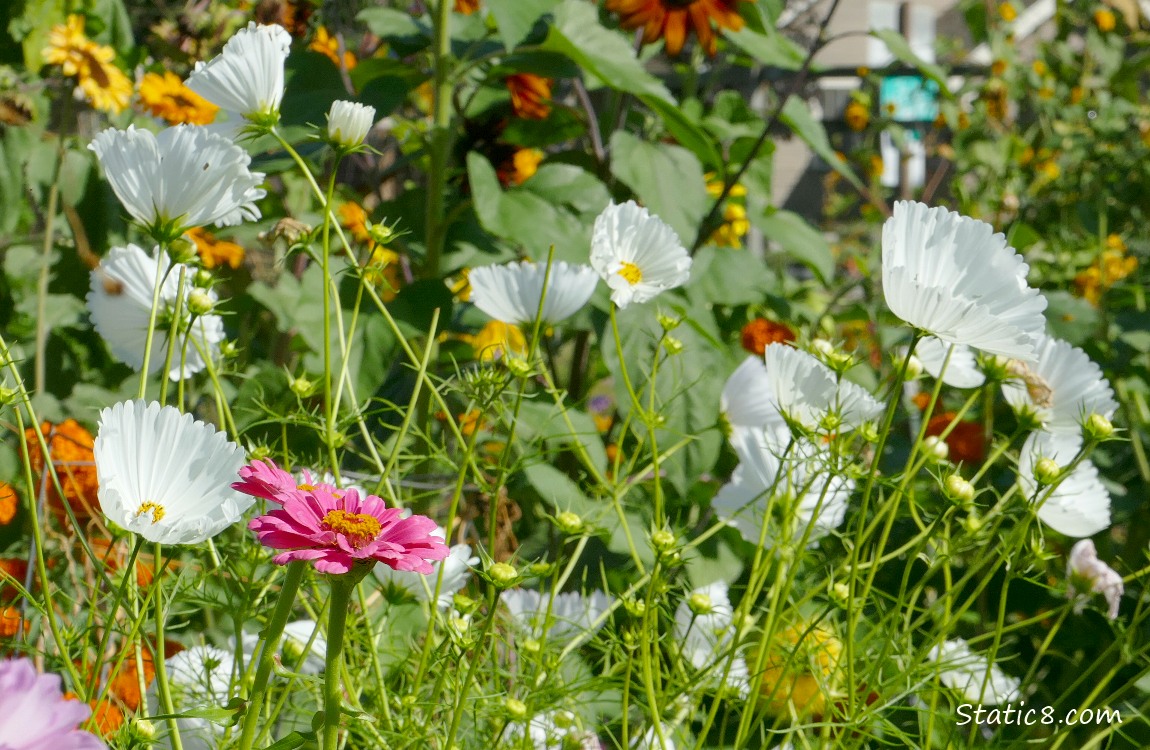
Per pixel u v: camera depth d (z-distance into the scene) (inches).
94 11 82.8
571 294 51.5
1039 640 70.1
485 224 75.3
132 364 45.4
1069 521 47.4
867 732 41.2
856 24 423.8
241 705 29.1
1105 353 102.7
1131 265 140.1
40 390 63.2
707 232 91.9
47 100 81.1
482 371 46.1
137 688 47.0
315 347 68.2
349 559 28.0
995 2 189.3
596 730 51.7
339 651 29.0
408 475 65.0
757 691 40.9
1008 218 158.9
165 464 31.6
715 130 98.4
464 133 93.1
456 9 101.0
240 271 90.2
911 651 46.5
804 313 103.7
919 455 54.9
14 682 18.7
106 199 80.4
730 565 69.8
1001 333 35.5
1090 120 170.2
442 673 38.1
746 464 52.1
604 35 81.1
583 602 53.4
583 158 95.7
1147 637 68.9
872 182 201.8
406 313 71.1
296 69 76.2
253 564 41.0
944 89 91.7
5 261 79.4
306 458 53.0
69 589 57.3
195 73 41.6
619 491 49.5
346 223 92.4
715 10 86.4
